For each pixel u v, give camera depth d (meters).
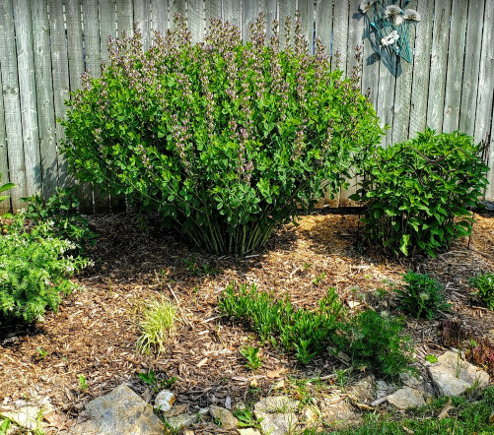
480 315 4.11
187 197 4.11
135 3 5.59
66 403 3.12
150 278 4.48
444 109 6.20
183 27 5.01
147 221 5.43
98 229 5.43
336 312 3.86
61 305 4.10
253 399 3.19
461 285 4.52
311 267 4.71
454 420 2.99
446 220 4.93
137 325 3.85
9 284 3.56
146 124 4.44
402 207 4.62
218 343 3.69
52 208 4.79
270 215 4.84
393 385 3.34
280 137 4.27
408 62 6.03
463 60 6.12
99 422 2.97
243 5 5.71
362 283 4.47
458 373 3.42
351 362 3.50
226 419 3.03
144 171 4.27
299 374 3.40
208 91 4.14
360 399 3.20
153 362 3.48
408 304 4.13
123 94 4.29
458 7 5.98
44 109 5.68
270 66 4.53
